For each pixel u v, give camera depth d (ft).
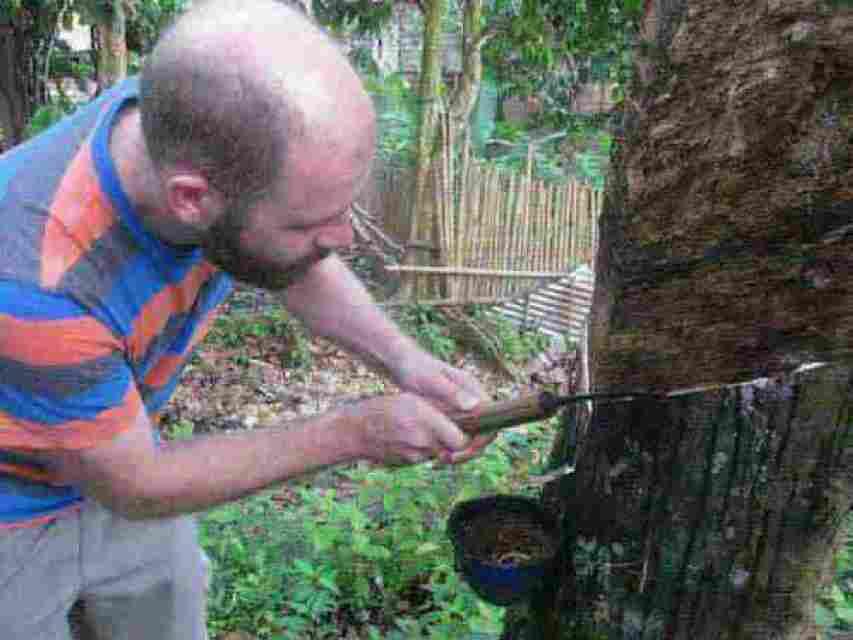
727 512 4.25
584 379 4.70
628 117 4.10
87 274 3.90
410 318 20.71
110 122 4.12
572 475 4.88
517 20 20.48
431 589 8.48
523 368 20.16
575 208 21.81
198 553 6.24
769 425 4.08
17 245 3.82
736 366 4.10
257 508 10.66
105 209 3.96
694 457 4.26
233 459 4.16
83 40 28.89
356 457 4.37
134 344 4.39
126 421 4.05
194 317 4.92
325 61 3.47
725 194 3.81
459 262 21.21
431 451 4.28
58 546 5.28
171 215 3.97
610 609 4.71
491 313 21.56
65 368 3.84
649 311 4.19
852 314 3.80
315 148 3.43
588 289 21.56
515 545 4.90
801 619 4.47
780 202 3.71
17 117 22.94
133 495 4.14
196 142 3.43
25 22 21.93
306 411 17.21
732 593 4.36
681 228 3.97
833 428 4.01
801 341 3.94
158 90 3.46
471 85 21.21
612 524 4.61
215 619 8.64
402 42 34.30
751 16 3.51
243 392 17.71
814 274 3.77
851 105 3.45
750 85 3.57
